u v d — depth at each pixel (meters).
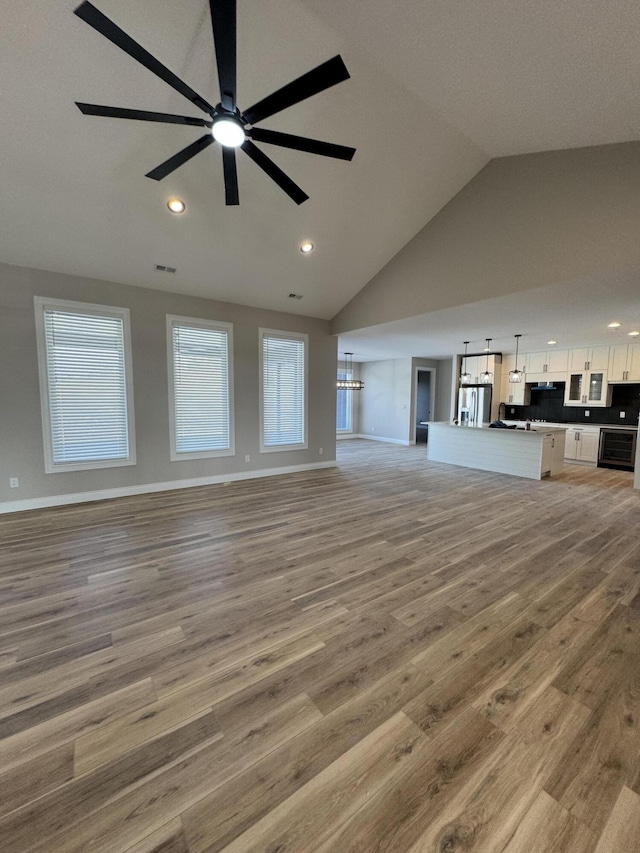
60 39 2.39
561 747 1.42
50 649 1.96
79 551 3.15
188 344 5.25
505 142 3.32
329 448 6.95
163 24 2.38
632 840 1.12
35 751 1.40
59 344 4.34
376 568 2.88
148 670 1.82
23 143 2.95
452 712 1.57
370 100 3.09
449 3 1.71
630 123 2.60
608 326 5.61
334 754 1.39
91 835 1.13
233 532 3.60
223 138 2.17
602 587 2.61
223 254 4.55
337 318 6.49
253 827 1.15
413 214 4.52
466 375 9.02
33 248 3.89
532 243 3.71
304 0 2.00
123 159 3.22
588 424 7.58
